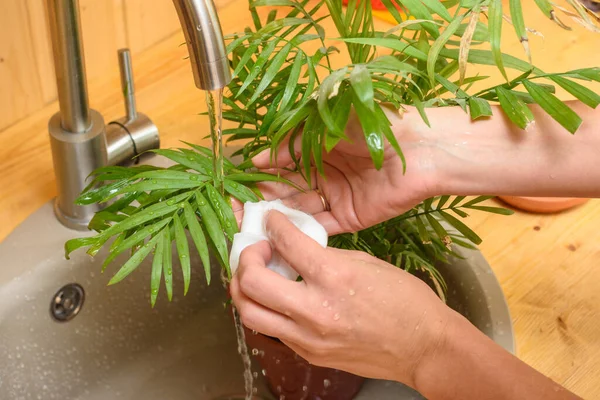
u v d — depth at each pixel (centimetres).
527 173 67
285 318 63
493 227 93
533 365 79
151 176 67
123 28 107
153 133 91
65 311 87
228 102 74
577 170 66
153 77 109
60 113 82
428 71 59
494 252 90
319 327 61
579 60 114
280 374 83
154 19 111
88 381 92
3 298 81
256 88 71
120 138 88
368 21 72
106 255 86
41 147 98
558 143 66
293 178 74
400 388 89
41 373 88
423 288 66
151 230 63
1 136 98
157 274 62
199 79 56
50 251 85
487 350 64
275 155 64
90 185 71
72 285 87
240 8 120
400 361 65
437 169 68
